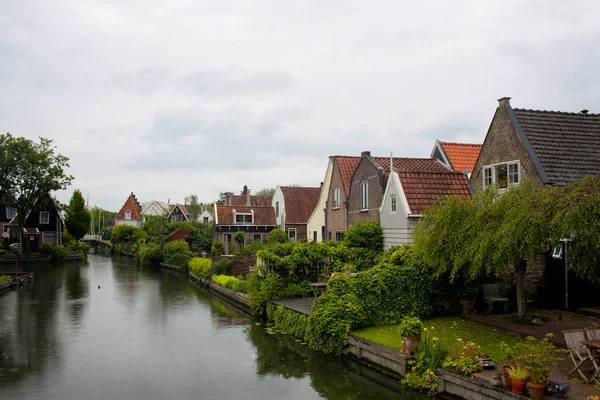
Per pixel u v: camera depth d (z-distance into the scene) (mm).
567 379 9219
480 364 9875
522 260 13344
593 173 15812
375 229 21625
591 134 17188
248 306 21094
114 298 25844
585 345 9102
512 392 8586
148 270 42844
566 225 9898
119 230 67125
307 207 46188
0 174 49438
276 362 13438
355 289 14414
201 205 91438
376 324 14391
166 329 17938
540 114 17516
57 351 14828
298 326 15977
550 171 15570
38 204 53844
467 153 26562
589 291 15406
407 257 15242
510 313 14711
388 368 11648
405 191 19719
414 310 14672
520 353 8922
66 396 10914
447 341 11953
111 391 11242
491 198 13164
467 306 14953
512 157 16859
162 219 51156
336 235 29219
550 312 14828
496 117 17734
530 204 11008
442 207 13891
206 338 16438
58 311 21844
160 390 11289
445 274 14961
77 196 66812
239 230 47250
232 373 12516
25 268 43844
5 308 22641
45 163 51688
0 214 58219
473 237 12484
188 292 28344
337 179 29328
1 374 12539
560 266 15453
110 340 16266
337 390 11078
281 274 20219
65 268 44250
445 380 10008
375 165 23672
